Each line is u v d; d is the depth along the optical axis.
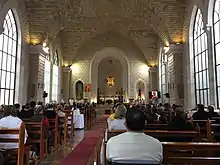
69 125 11.59
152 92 21.64
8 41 13.45
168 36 16.89
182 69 15.92
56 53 23.03
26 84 15.62
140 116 2.44
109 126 5.13
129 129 2.45
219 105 11.00
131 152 2.32
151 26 19.22
